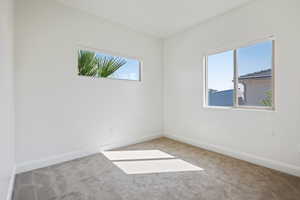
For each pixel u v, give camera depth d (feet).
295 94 6.19
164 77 12.54
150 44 11.74
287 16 6.32
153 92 12.06
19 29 6.44
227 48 8.50
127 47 10.39
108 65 9.72
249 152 7.65
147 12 8.48
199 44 9.90
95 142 8.93
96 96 8.99
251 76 7.77
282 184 5.66
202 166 7.23
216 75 9.29
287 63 6.37
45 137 7.18
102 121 9.25
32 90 6.80
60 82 7.61
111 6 7.89
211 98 9.61
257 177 6.18
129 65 10.78
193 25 10.02
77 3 7.60
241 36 7.84
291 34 6.23
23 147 6.58
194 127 10.35
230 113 8.41
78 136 8.25
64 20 7.71
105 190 5.40
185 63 10.86
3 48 4.24
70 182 5.88
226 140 8.61
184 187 5.57
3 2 4.31
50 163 7.30
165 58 12.40
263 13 7.04
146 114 11.63
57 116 7.54
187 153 8.90
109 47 9.48
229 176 6.29
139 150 9.42
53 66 7.38
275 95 6.75
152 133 12.02
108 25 9.43
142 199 4.94
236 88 8.34
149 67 11.74
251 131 7.57
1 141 3.94
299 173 6.09
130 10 8.27
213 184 5.74
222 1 7.49
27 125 6.68
